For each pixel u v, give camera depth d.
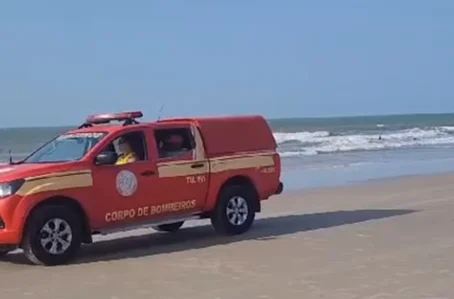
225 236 11.88
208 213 11.84
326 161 31.78
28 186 9.68
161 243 11.51
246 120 12.34
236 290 7.81
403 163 30.25
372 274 8.38
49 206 9.81
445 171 25.69
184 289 7.96
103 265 9.66
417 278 8.12
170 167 11.10
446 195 17.25
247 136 12.25
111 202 10.41
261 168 12.29
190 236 12.15
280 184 12.58
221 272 8.84
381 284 7.87
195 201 11.45
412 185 20.08
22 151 47.25
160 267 9.34
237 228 11.96
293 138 51.94
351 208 15.34
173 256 10.16
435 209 14.66
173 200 11.16
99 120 11.50
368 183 21.16
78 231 10.04
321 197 17.67
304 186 20.67
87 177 10.16
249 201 12.13
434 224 12.40
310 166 28.75
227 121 12.07
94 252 10.84
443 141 50.00
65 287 8.33
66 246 9.92
